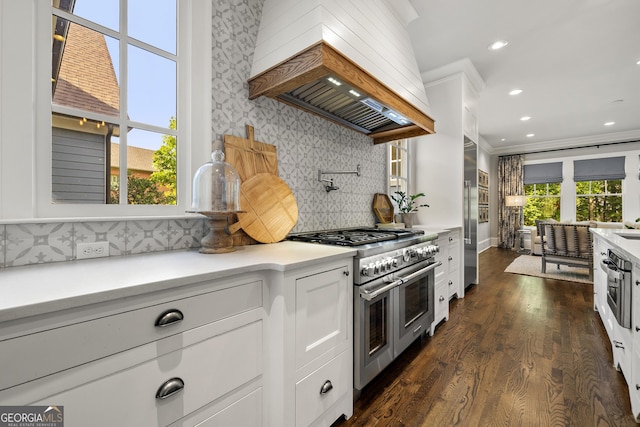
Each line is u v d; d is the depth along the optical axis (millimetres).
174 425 833
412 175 3836
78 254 1108
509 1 2318
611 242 1958
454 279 3162
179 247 1420
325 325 1269
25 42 1021
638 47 2979
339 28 1518
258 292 1074
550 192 7070
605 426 1321
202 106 1518
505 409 1439
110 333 714
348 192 2516
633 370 1423
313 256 1214
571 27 2650
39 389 614
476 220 3920
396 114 1998
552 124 5570
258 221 1615
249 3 1704
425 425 1341
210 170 1390
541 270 4645
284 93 1735
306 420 1169
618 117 5148
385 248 1619
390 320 1687
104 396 704
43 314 617
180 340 849
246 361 1029
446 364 1870
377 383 1674
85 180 1174
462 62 3273
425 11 2424
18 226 982
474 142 3889
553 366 1832
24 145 1018
